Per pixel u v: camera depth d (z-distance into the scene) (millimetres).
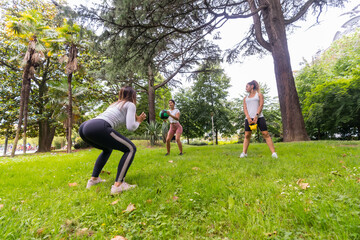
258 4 10930
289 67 9062
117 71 8125
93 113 22625
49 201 2018
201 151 6082
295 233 1192
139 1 5875
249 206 1627
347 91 10602
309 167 2816
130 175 3053
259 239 1148
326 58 19312
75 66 12539
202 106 27234
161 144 14523
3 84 16828
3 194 2359
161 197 1951
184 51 12273
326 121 11930
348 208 1383
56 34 11953
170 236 1271
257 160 3621
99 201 1955
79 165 4348
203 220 1472
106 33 6258
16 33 11859
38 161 5637
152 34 7402
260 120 4074
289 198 1682
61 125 19891
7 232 1320
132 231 1314
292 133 8539
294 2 11359
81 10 5707
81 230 1384
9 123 17547
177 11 7129
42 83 18297
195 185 2242
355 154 3670
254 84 4211
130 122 2445
